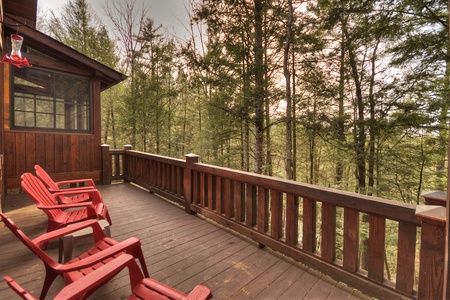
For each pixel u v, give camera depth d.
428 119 5.96
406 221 1.46
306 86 7.36
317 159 10.15
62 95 4.77
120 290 1.75
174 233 2.81
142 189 4.96
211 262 2.18
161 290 1.26
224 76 7.93
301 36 6.80
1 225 2.96
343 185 8.84
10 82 4.18
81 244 2.49
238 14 7.56
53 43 4.39
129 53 13.23
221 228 2.98
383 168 7.26
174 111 12.63
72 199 3.23
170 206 3.85
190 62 8.22
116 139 13.71
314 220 2.04
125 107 12.16
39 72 4.49
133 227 2.97
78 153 4.94
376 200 1.60
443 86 5.77
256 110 7.77
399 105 6.30
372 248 1.65
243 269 2.07
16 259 2.16
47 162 4.56
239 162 10.14
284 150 9.19
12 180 4.19
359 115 7.18
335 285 1.85
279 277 1.95
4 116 4.09
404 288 1.49
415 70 6.11
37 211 3.48
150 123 11.84
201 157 10.15
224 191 3.00
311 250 2.05
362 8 6.16
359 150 7.03
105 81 5.59
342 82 7.25
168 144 12.46
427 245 1.32
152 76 11.92
